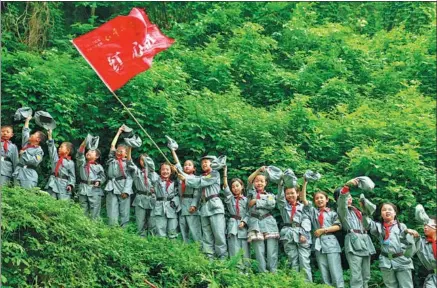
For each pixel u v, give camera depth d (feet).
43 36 55.93
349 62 57.41
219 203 40.63
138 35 40.55
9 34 54.65
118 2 60.80
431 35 59.72
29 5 56.34
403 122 50.06
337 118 51.39
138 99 48.83
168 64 52.49
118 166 42.68
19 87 47.44
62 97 47.65
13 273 33.17
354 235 38.52
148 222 42.32
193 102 48.80
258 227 39.75
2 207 34.17
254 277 36.52
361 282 38.32
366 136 49.62
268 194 40.37
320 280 40.06
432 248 36.78
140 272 35.63
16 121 47.67
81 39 40.09
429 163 48.73
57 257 34.22
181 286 35.42
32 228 34.86
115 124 48.03
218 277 36.01
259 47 56.90
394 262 37.70
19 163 42.22
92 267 34.81
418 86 55.93
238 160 47.39
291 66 57.67
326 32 58.75
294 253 39.19
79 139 48.67
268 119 48.78
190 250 37.93
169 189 41.86
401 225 38.52
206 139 47.91
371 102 53.67
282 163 45.91
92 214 42.37
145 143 47.55
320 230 38.91
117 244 36.24
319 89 54.75
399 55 58.34
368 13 63.62
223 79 54.03
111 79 40.16
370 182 38.32
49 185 41.93
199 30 58.13
